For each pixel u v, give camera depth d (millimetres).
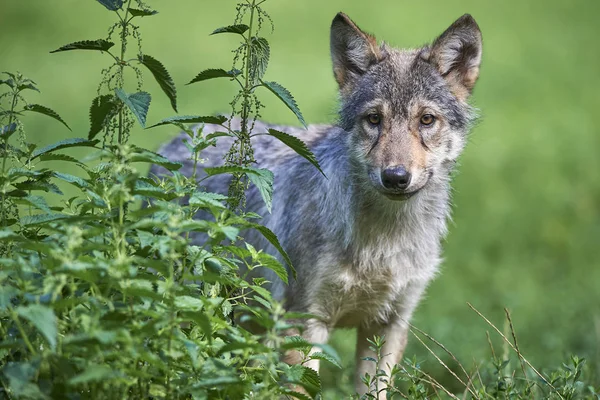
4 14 38094
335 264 10289
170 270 6148
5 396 6000
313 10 40562
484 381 10375
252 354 6727
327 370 12641
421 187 9867
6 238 6215
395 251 10430
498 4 44406
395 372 8289
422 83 10117
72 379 5473
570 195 22438
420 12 40969
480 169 24156
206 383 6047
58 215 6898
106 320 6062
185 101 27812
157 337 6230
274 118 26422
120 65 7543
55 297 5824
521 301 15664
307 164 10820
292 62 33062
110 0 7441
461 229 20156
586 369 10180
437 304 15602
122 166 6602
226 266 7566
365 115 10102
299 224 10531
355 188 10242
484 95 31922
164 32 36344
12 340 6125
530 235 20031
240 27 7914
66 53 33406
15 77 7500
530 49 37656
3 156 7406
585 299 15578
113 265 5875
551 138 27266
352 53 10641
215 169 7289
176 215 6445
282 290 10609
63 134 24031
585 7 45000
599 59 36906
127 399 6105
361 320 10961
